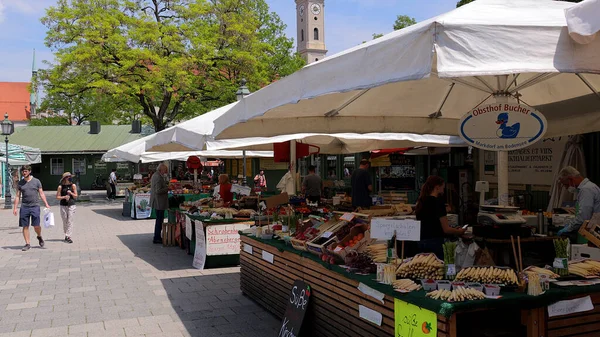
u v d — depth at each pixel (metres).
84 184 40.50
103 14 25.00
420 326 3.41
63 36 25.02
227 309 6.63
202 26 26.97
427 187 5.14
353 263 4.35
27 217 11.77
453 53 2.88
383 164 17.28
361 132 7.68
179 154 18.86
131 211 19.67
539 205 11.16
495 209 4.45
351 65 3.60
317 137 11.25
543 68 2.96
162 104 28.08
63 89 25.67
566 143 10.23
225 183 11.44
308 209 9.30
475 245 3.95
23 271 9.25
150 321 6.14
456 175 13.35
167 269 9.35
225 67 27.94
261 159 24.97
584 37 3.02
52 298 7.28
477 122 4.62
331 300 4.77
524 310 3.43
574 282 3.57
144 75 25.36
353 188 11.53
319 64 4.06
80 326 5.96
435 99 6.87
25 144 39.19
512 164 12.04
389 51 3.22
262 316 6.30
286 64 34.84
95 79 25.45
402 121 7.84
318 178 13.67
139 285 8.06
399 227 3.99
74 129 41.88
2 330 5.83
